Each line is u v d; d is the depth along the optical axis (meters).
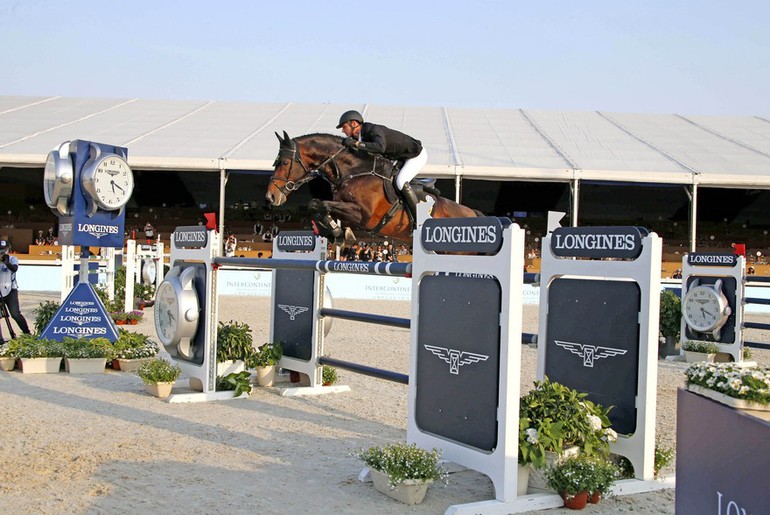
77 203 8.00
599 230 4.34
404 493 3.59
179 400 5.96
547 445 3.62
